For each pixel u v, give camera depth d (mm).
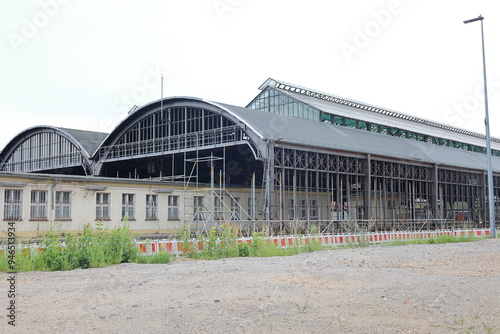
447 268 16219
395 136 64312
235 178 56250
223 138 46469
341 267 16734
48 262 17312
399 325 8812
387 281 13281
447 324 8875
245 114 44000
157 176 59594
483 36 39031
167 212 42312
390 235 35875
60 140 64312
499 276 14227
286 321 9055
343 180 55812
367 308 10062
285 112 59750
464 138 81000
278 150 41188
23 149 70125
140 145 54594
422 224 53375
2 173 32625
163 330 8469
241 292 11734
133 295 11555
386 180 56094
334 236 31953
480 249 23844
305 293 11578
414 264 17500
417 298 10953
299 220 40188
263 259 20703
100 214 38000
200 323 8914
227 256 22859
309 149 43125
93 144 61656
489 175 38594
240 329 8531
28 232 33562
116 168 59375
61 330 8453
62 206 35875
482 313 9594
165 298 11164
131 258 20062
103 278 14516
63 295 11555
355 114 62312
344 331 8438
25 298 11172
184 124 50281
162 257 20141
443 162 57219
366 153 48375
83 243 18625
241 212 47688
